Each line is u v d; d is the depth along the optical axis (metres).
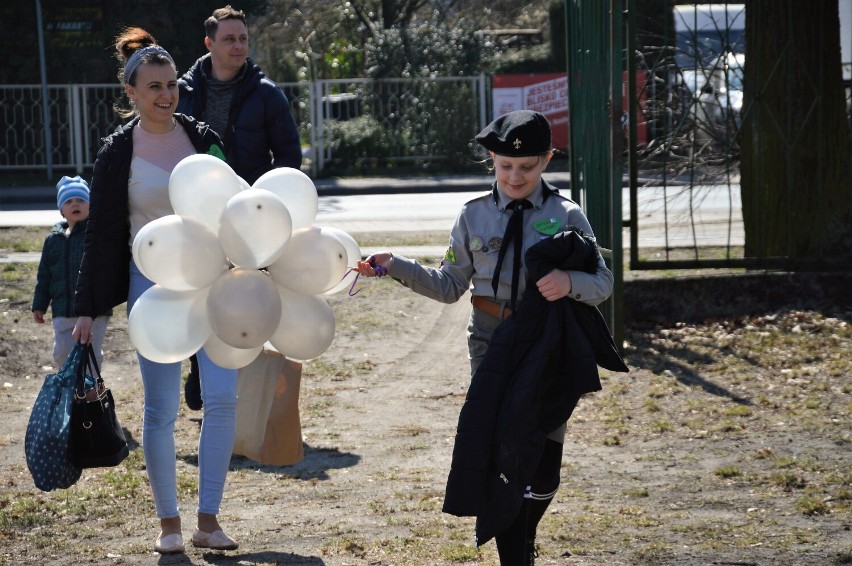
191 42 38.75
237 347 6.07
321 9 50.50
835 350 12.10
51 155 35.62
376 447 9.41
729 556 6.62
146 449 6.78
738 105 16.52
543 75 36.31
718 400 10.53
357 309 14.96
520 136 5.71
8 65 37.62
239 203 5.89
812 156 14.52
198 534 6.84
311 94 36.00
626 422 9.96
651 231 19.77
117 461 6.78
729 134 15.07
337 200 29.34
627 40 12.92
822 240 14.40
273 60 45.84
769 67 14.55
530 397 5.48
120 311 14.49
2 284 15.71
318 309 6.38
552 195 5.96
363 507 7.77
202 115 9.51
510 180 5.80
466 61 40.72
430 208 26.52
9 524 7.40
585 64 13.53
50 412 6.62
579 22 13.84
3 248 19.06
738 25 28.78
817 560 6.53
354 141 36.44
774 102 14.55
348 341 13.48
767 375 11.35
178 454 9.17
